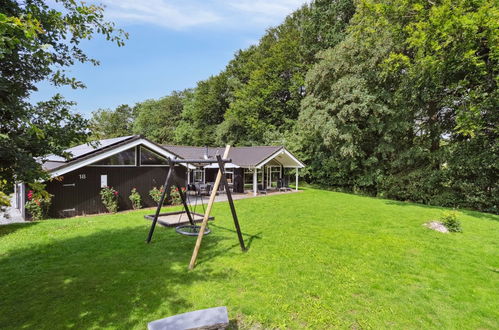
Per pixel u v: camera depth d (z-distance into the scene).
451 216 9.11
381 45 16.17
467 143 14.52
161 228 8.41
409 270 5.62
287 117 30.41
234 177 19.80
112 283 4.70
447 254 6.66
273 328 3.64
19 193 12.59
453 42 11.76
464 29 10.97
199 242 5.49
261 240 7.37
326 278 5.11
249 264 5.67
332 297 4.44
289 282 4.90
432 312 4.13
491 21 10.27
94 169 11.64
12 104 2.62
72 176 11.08
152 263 5.61
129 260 5.76
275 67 30.22
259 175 22.44
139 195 12.91
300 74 29.09
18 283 4.66
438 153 16.36
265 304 4.16
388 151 18.73
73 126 3.36
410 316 4.00
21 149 2.84
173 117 46.06
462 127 12.88
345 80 17.84
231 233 8.04
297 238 7.63
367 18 14.27
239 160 19.73
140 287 4.58
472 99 12.53
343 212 11.91
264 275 5.16
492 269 5.78
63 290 4.43
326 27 26.11
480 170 14.59
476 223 10.31
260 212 11.64
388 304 4.30
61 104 3.22
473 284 5.08
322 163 24.53
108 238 7.33
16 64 2.91
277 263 5.75
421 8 12.16
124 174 12.55
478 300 4.51
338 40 23.80
